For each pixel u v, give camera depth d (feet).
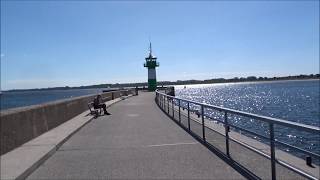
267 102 236.22
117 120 69.82
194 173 29.07
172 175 28.73
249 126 52.80
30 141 43.45
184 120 65.67
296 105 197.16
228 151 34.42
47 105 53.31
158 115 79.15
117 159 35.04
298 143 52.75
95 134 51.90
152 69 252.21
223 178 27.40
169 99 82.23
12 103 407.03
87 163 33.73
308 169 23.84
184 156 35.45
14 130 39.40
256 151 28.19
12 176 27.76
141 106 108.88
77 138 48.55
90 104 85.15
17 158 34.01
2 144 35.94
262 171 28.35
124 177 28.60
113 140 46.26
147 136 48.67
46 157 35.86
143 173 29.63
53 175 29.81
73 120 66.54
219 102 255.29
